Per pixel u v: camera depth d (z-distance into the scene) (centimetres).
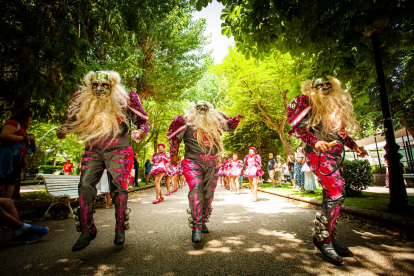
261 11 322
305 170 791
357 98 475
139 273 201
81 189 238
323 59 395
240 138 1867
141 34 1167
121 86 277
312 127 250
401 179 379
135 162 1356
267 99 1411
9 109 680
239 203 652
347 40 348
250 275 196
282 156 1986
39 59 563
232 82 1385
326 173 233
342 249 238
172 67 1358
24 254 249
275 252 250
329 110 243
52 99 612
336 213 227
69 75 582
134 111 274
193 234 269
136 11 1102
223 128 326
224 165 1298
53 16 604
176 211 533
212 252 251
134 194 996
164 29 1261
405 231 314
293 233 325
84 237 228
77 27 680
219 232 333
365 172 627
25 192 1075
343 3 335
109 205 623
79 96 265
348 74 387
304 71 440
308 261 225
